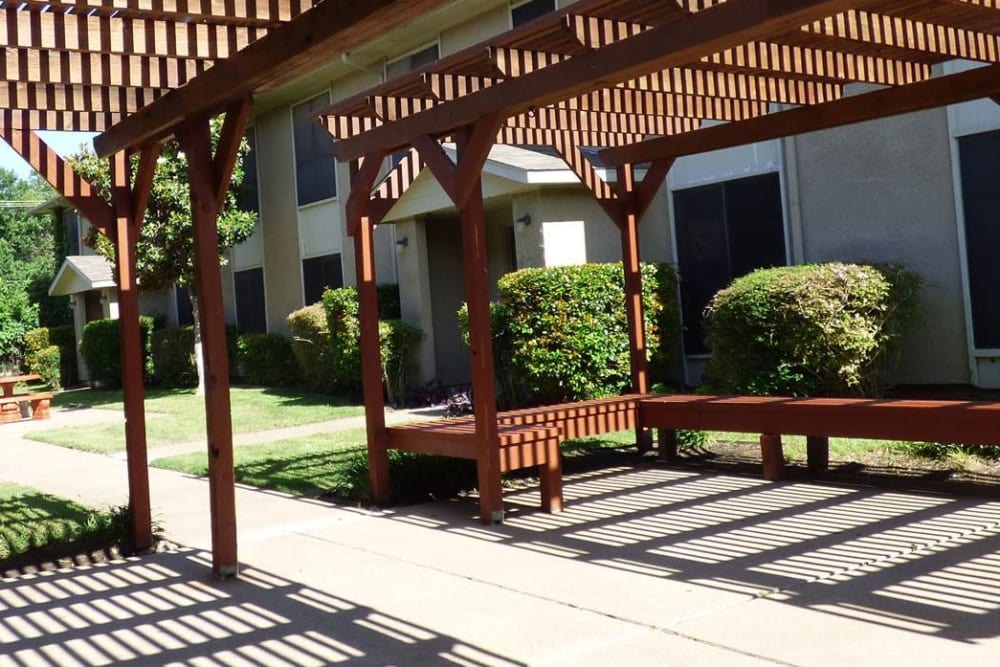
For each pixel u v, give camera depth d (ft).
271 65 14.65
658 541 18.28
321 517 22.80
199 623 14.96
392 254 53.67
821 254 35.09
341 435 36.65
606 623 13.61
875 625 12.79
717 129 25.96
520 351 36.19
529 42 18.03
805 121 23.84
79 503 26.50
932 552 16.21
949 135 30.89
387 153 23.24
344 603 15.51
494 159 40.29
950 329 31.42
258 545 20.20
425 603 15.19
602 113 25.27
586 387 35.50
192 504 25.63
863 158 33.45
